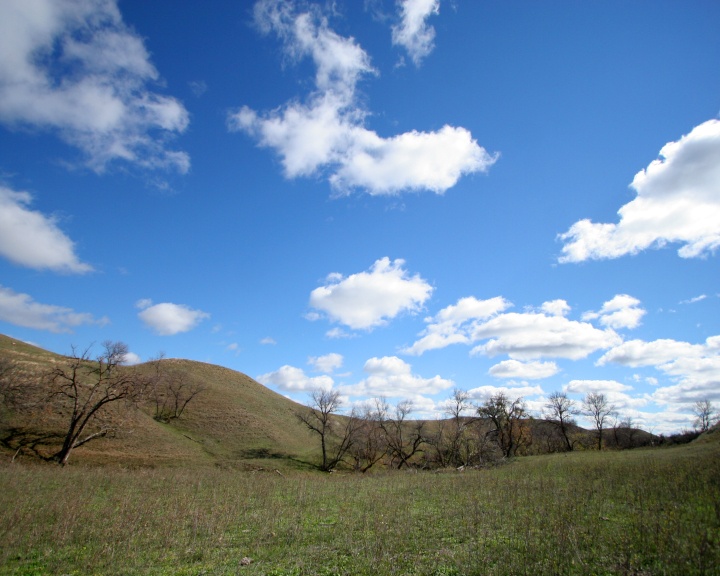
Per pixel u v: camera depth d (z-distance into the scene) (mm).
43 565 11633
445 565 10312
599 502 16172
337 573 10352
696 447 42500
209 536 14008
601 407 80000
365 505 18953
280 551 12414
